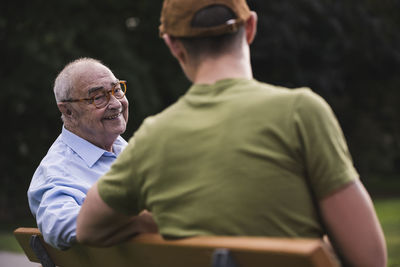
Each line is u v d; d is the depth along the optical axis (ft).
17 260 28.45
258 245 5.76
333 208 6.34
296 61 74.64
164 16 7.24
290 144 6.40
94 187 7.47
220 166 6.58
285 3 74.23
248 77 7.09
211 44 7.00
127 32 74.64
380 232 6.34
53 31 64.59
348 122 100.07
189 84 71.87
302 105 6.43
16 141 69.82
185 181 6.77
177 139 6.84
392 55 81.41
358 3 78.74
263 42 72.74
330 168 6.29
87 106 11.87
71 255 9.14
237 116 6.63
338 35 76.33
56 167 11.22
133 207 7.34
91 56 66.33
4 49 63.05
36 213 10.66
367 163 107.76
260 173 6.44
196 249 6.27
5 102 62.54
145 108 63.93
